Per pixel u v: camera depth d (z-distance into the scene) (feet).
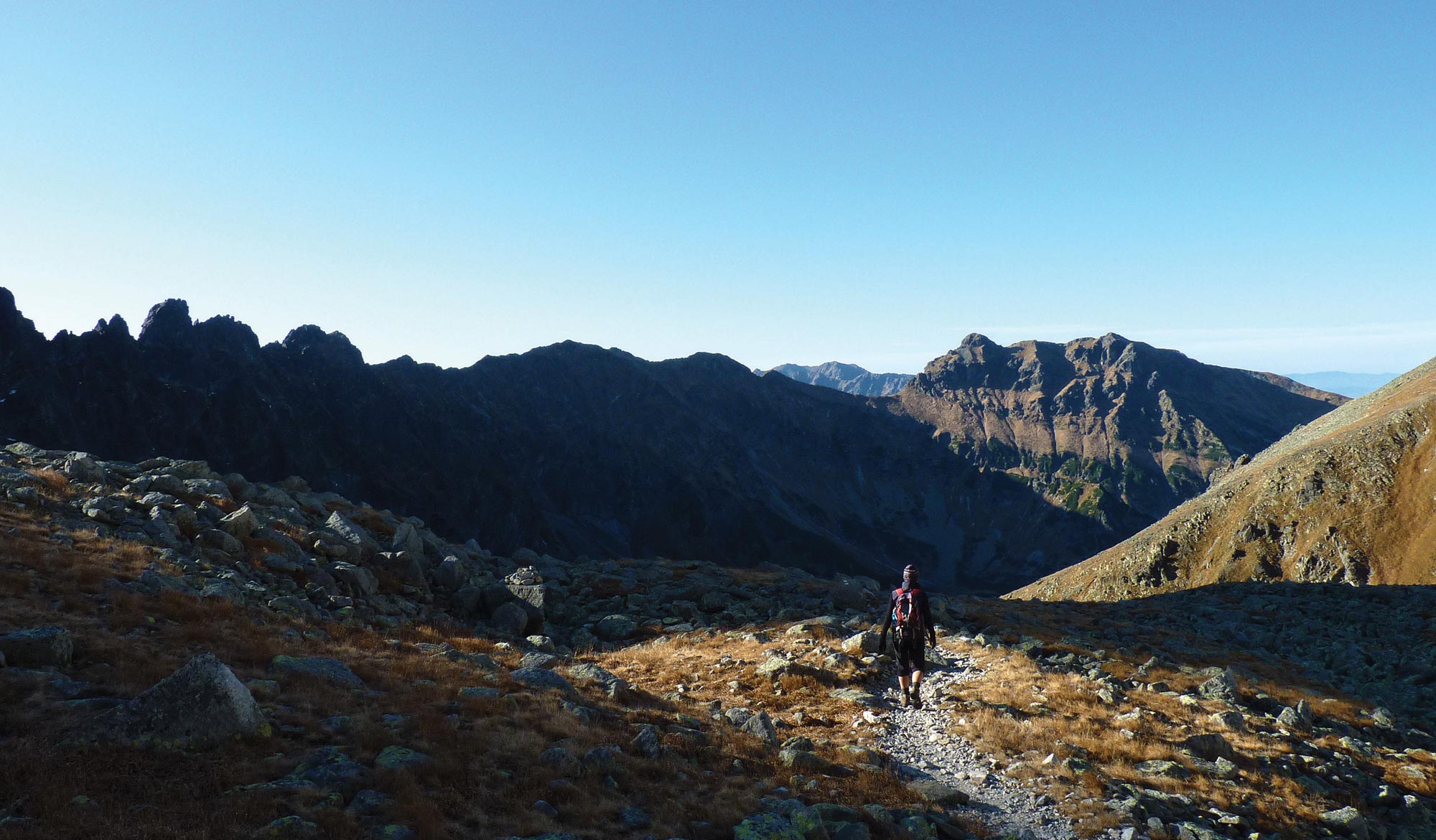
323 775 36.42
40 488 87.40
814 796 42.57
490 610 108.88
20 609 51.49
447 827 32.96
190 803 31.58
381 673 56.49
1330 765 58.90
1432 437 646.74
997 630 103.30
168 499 94.02
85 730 36.11
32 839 27.04
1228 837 42.11
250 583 78.95
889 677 73.20
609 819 36.37
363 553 108.99
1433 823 51.90
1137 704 68.54
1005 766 51.01
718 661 80.89
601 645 100.89
